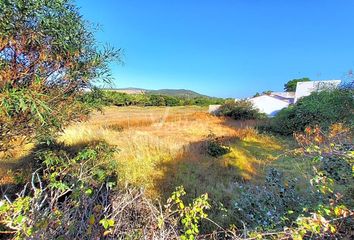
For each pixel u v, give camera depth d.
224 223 3.01
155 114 21.72
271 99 24.09
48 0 2.12
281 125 12.79
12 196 2.92
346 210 1.55
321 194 2.43
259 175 5.57
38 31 2.09
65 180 2.63
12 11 1.92
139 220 2.10
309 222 1.44
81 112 2.93
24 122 2.28
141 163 5.54
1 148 2.40
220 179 5.28
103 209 1.98
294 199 2.67
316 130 4.73
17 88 2.00
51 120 2.45
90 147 4.00
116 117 17.83
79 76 2.62
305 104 11.18
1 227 1.67
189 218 1.94
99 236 1.74
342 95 7.76
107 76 2.82
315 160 1.88
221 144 8.38
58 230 1.57
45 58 2.18
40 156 3.42
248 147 9.32
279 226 2.28
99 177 3.04
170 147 7.19
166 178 5.02
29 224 1.46
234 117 22.36
